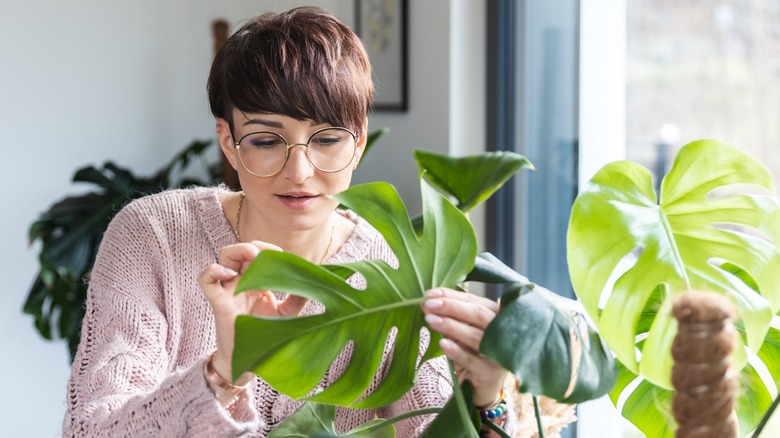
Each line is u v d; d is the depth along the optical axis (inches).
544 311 31.2
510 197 102.0
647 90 84.2
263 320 32.8
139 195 116.8
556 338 30.6
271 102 44.4
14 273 127.6
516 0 100.9
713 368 27.0
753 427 40.2
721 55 75.8
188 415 39.1
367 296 34.5
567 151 94.8
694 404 27.2
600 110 90.1
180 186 119.0
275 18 46.9
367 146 76.7
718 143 36.4
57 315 130.3
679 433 27.6
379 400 37.1
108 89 130.2
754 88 72.7
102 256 53.9
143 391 46.4
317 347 34.1
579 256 34.7
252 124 45.5
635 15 85.3
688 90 79.4
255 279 32.8
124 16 130.2
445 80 103.3
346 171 47.1
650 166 84.2
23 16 125.0
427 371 50.7
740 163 36.5
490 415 38.1
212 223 55.0
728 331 27.3
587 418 85.6
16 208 126.8
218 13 134.7
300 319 33.4
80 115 129.0
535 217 99.4
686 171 36.8
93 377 46.6
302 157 45.3
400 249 34.9
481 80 103.7
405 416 36.8
